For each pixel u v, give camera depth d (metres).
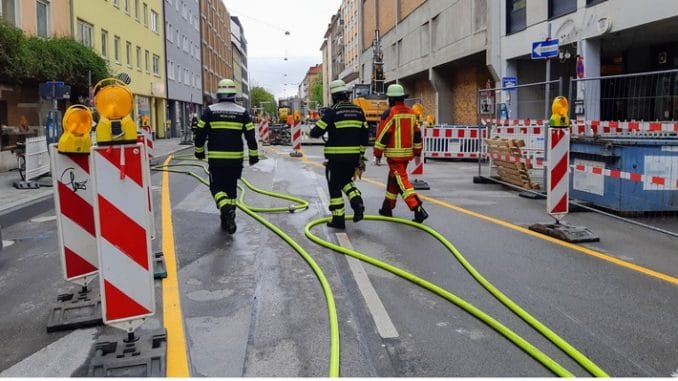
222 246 7.05
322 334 4.23
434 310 4.73
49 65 18.84
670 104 12.33
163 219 8.91
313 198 10.99
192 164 18.97
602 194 9.18
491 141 12.91
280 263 6.24
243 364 3.73
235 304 4.91
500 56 25.34
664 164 8.69
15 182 13.87
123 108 3.65
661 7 15.53
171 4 49.25
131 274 3.74
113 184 3.65
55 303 5.04
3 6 19.47
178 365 3.71
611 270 5.86
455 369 3.65
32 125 19.52
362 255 6.36
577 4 19.36
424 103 43.31
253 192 11.94
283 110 43.00
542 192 10.88
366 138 8.03
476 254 6.53
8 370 3.71
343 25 84.00
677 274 5.72
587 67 19.08
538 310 4.70
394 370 3.64
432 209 9.60
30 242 7.61
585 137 9.63
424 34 38.22
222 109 7.77
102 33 31.59
